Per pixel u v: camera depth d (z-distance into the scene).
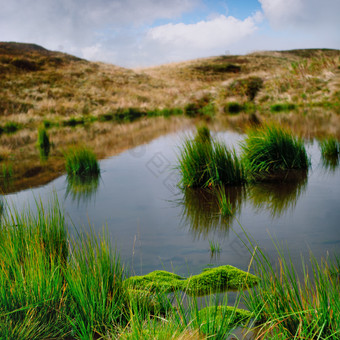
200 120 17.81
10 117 20.55
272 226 4.20
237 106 22.69
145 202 5.44
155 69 49.03
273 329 2.27
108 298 2.66
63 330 2.47
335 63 23.98
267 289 2.54
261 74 26.67
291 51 57.94
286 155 6.92
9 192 6.30
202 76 43.41
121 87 33.81
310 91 22.06
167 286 2.97
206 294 2.86
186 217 4.69
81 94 28.91
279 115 17.05
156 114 24.20
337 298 2.29
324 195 5.23
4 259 2.91
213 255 3.55
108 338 2.33
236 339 2.30
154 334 2.14
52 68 36.41
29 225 3.43
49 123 19.62
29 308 2.47
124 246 3.84
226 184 6.14
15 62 35.12
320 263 3.20
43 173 7.81
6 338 2.27
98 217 4.80
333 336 2.04
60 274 2.85
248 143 7.25
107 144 11.74
